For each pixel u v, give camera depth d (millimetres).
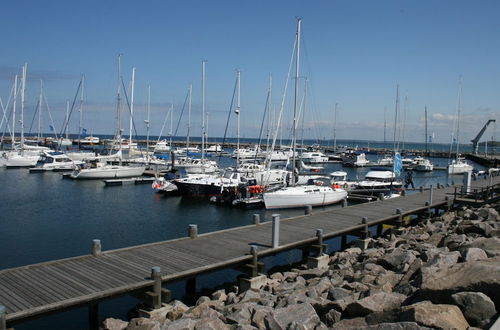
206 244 15805
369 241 19656
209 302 12219
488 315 7285
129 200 37312
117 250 14484
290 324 8750
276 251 15383
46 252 21266
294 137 35125
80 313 13867
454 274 8383
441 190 36469
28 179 50281
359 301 9016
